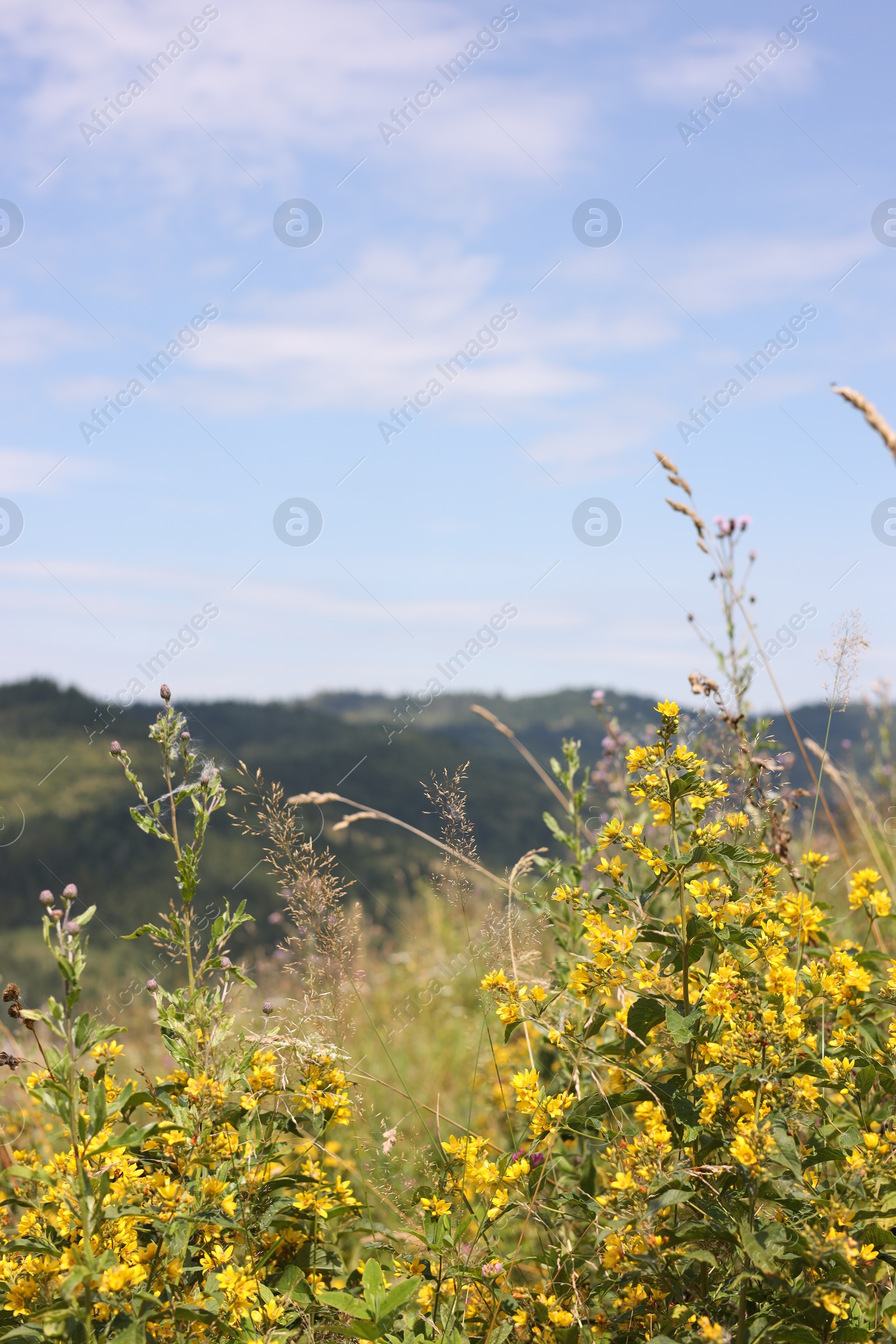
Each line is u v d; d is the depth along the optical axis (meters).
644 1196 1.72
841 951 2.03
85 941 1.68
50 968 10.51
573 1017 2.42
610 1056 2.31
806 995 2.08
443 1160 2.23
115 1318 1.70
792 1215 1.72
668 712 2.11
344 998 2.48
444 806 2.88
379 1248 2.14
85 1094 1.88
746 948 2.09
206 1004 2.18
